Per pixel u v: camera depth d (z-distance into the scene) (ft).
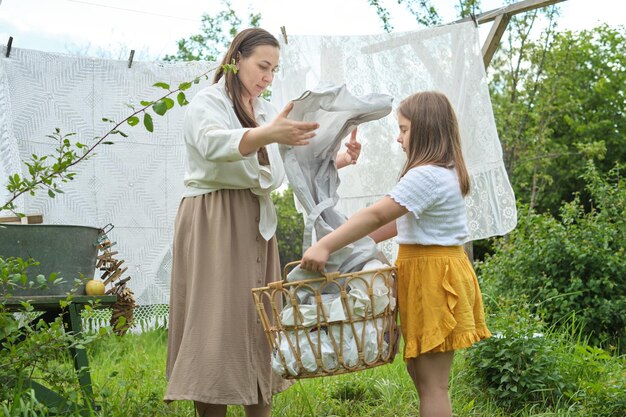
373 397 12.85
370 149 14.92
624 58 77.66
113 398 10.89
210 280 9.33
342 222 8.88
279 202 45.91
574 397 12.21
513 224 14.70
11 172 13.98
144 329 15.84
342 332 7.86
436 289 8.50
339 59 14.79
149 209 15.78
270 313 9.73
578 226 20.33
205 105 9.34
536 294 18.99
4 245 9.30
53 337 8.61
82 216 15.23
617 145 75.15
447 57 15.16
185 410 11.24
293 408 11.73
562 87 62.90
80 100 15.21
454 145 9.07
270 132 8.34
